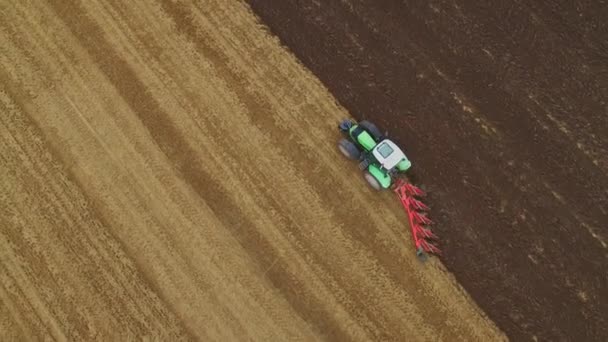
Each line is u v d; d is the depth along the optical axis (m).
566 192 15.28
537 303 14.53
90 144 15.95
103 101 16.30
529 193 15.30
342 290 14.70
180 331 14.53
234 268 14.89
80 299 14.80
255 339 14.42
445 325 14.46
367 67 16.55
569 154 15.59
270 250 15.01
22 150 15.91
